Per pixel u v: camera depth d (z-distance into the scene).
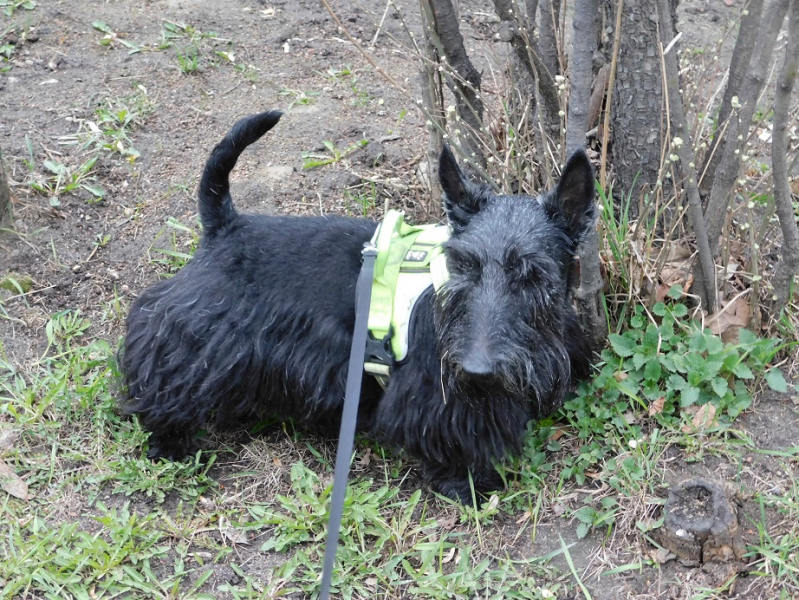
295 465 1.08
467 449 1.03
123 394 1.13
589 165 0.94
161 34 1.79
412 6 1.91
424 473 1.09
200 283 1.10
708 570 0.94
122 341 1.16
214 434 1.17
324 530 1.01
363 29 1.84
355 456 1.13
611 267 1.18
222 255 1.10
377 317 1.03
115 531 0.99
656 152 1.24
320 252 1.09
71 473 1.08
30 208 1.40
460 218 0.99
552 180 1.18
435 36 1.21
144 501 1.05
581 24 0.99
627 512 1.00
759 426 1.08
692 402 1.07
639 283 1.17
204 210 1.11
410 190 1.44
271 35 1.82
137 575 0.96
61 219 1.40
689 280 1.19
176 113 1.60
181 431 1.12
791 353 1.15
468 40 1.77
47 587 0.94
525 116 1.27
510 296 0.93
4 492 1.05
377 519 1.01
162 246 1.37
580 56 1.01
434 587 0.95
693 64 1.45
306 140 1.55
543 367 0.98
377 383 1.09
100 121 1.56
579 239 0.98
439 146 1.31
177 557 0.99
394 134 1.56
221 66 1.72
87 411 1.15
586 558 0.98
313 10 1.89
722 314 1.16
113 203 1.43
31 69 1.68
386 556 0.99
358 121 1.60
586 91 1.03
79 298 1.30
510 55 1.31
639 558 0.97
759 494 1.00
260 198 1.43
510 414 1.02
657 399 1.10
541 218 0.96
